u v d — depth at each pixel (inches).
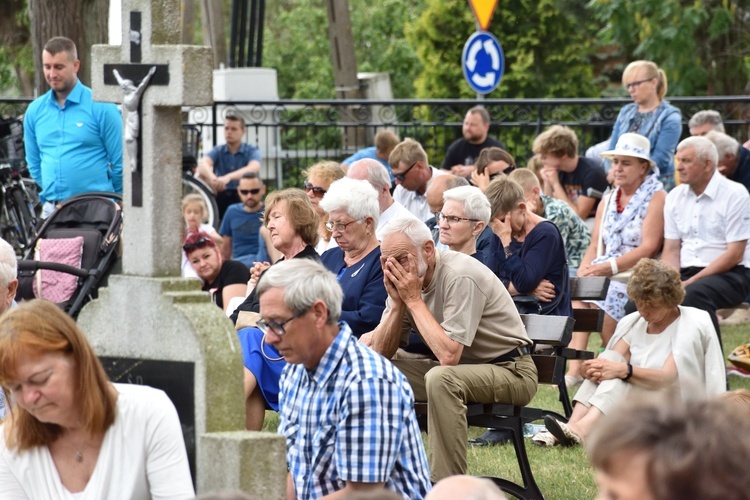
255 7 1569.9
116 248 690.2
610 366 574.6
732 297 745.0
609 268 752.3
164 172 346.3
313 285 336.8
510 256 622.5
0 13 2117.4
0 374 297.4
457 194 560.4
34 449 315.9
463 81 1914.4
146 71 343.0
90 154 795.4
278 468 327.3
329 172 650.2
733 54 1782.7
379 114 1425.9
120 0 349.4
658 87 932.0
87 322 358.6
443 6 1925.4
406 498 340.2
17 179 936.9
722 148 866.1
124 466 312.7
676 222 775.7
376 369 339.9
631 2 1744.6
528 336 530.9
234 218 1034.1
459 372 466.9
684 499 171.9
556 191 889.5
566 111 1439.5
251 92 1461.6
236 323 545.3
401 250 470.9
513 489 483.8
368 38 2657.5
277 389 499.8
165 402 317.1
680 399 179.3
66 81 790.5
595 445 179.5
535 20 1927.9
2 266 444.8
